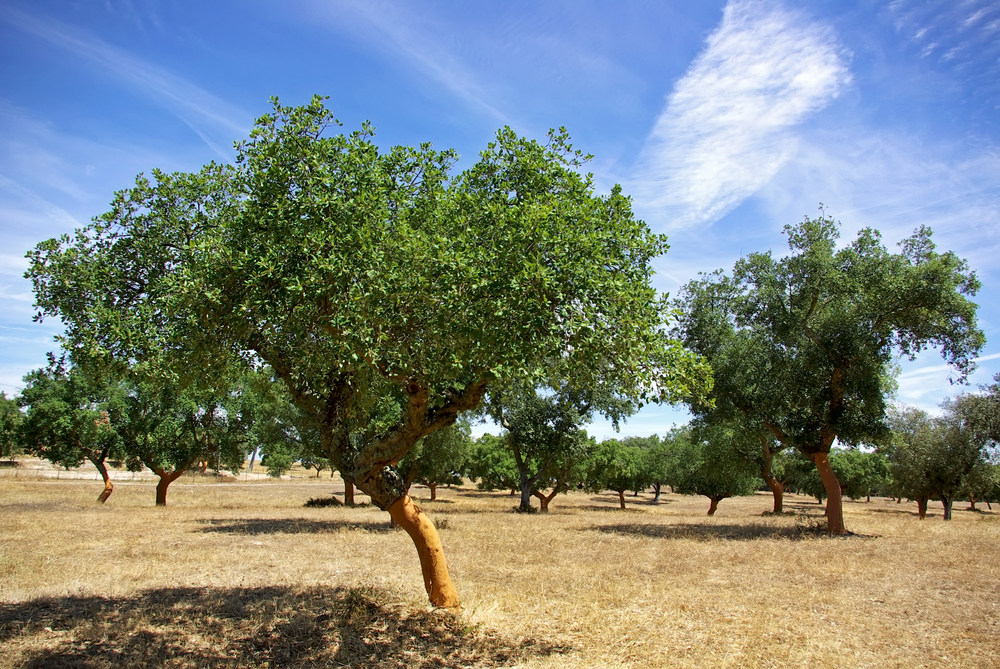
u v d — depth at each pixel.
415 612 9.46
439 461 36.19
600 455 52.69
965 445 37.50
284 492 55.78
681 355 8.75
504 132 9.47
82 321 8.18
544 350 7.72
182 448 34.53
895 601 10.41
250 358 9.61
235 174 9.38
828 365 21.53
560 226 7.97
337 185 8.30
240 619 9.00
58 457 34.53
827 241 21.19
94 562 13.62
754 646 7.86
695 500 83.81
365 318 7.41
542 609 9.90
